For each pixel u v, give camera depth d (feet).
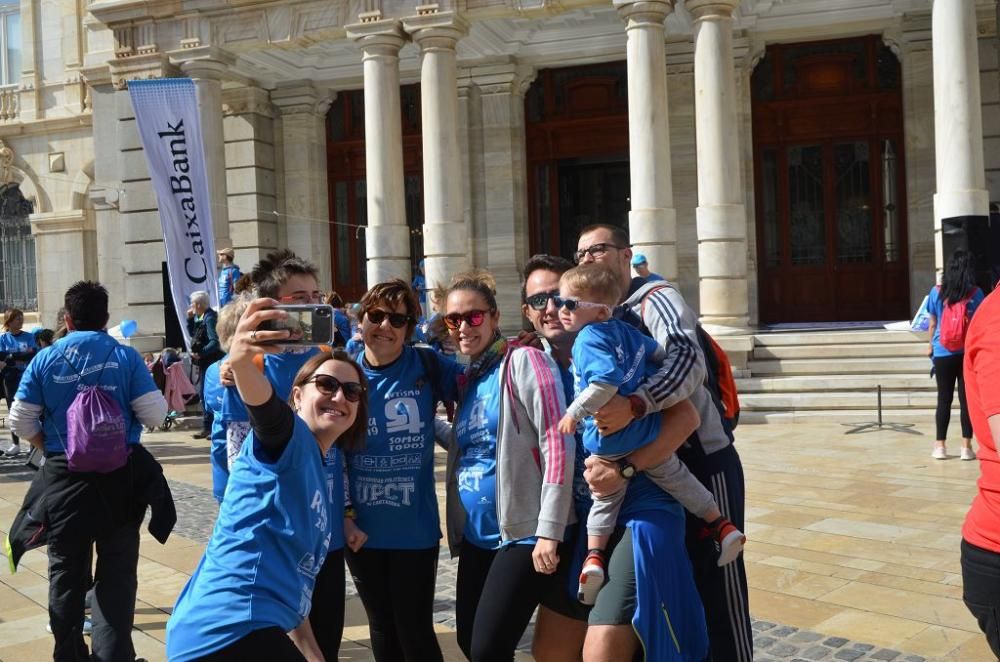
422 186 67.21
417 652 13.56
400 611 13.52
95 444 14.96
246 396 9.55
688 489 11.50
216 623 9.36
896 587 19.12
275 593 9.61
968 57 42.63
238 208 65.62
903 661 15.37
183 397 48.55
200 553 23.98
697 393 12.44
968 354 9.75
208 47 55.36
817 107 60.23
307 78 65.82
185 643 9.46
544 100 64.54
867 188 60.08
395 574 13.52
